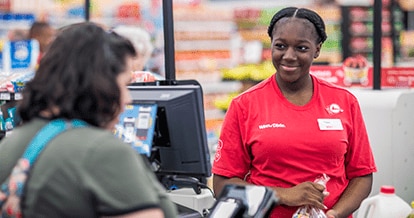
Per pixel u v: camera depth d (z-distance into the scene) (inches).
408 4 227.1
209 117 209.0
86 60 66.0
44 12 230.4
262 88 106.9
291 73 103.0
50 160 63.3
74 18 227.8
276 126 103.1
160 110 96.0
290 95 105.4
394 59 223.6
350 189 108.4
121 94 68.3
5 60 157.9
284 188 101.4
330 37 220.7
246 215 80.7
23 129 67.5
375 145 161.5
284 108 104.3
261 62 215.6
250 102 106.0
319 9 221.0
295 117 103.7
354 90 171.3
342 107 106.3
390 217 142.2
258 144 103.6
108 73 66.5
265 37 215.6
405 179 164.1
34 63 159.8
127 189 62.2
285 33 102.7
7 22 228.5
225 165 107.0
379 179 161.9
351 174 109.7
